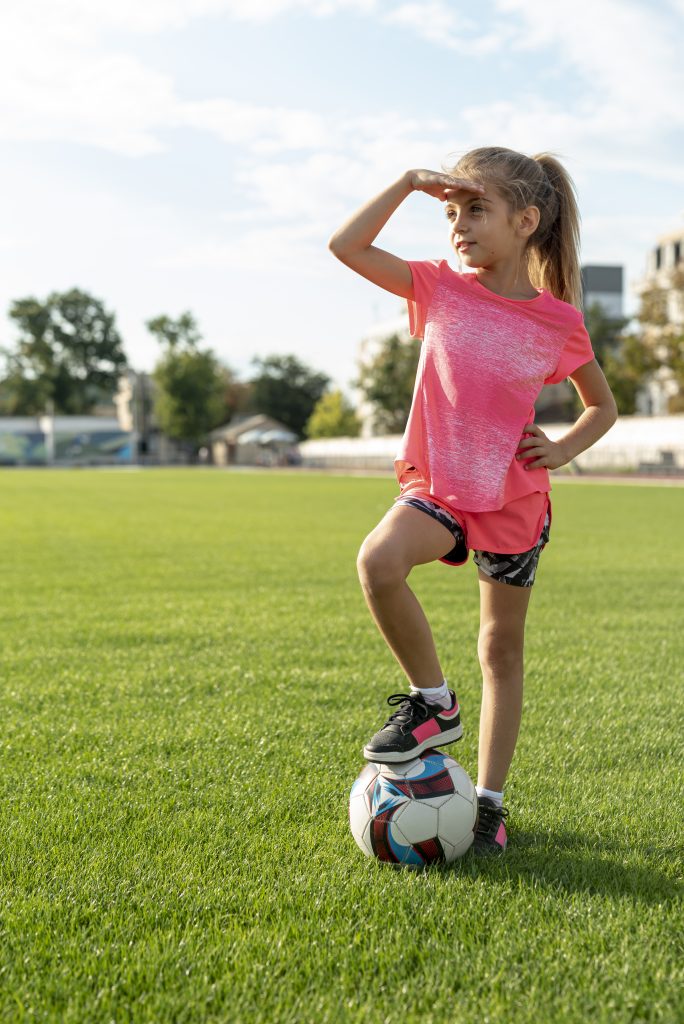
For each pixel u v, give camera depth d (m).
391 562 2.43
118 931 2.13
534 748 3.66
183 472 57.94
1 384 90.75
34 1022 1.79
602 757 3.56
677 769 3.41
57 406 91.50
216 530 15.00
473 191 2.54
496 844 2.66
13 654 5.57
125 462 81.38
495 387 2.59
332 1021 1.78
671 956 2.03
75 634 6.21
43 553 11.55
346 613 7.08
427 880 2.43
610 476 40.66
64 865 2.50
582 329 2.72
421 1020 1.79
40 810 2.92
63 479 43.81
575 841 2.72
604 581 8.84
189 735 3.82
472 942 2.08
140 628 6.44
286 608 7.32
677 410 46.50
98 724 4.01
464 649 5.59
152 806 2.96
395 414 69.62
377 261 2.65
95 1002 1.84
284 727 3.95
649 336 46.31
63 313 91.44
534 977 1.94
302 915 2.21
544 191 2.68
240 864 2.51
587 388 2.83
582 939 2.09
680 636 6.15
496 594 2.75
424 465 2.63
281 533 14.41
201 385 85.69
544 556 10.95
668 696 4.55
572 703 4.41
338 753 3.57
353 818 2.62
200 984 1.91
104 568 10.02
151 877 2.42
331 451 73.19
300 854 2.58
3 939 2.10
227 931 2.12
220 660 5.38
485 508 2.56
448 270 2.69
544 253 2.82
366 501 23.91
